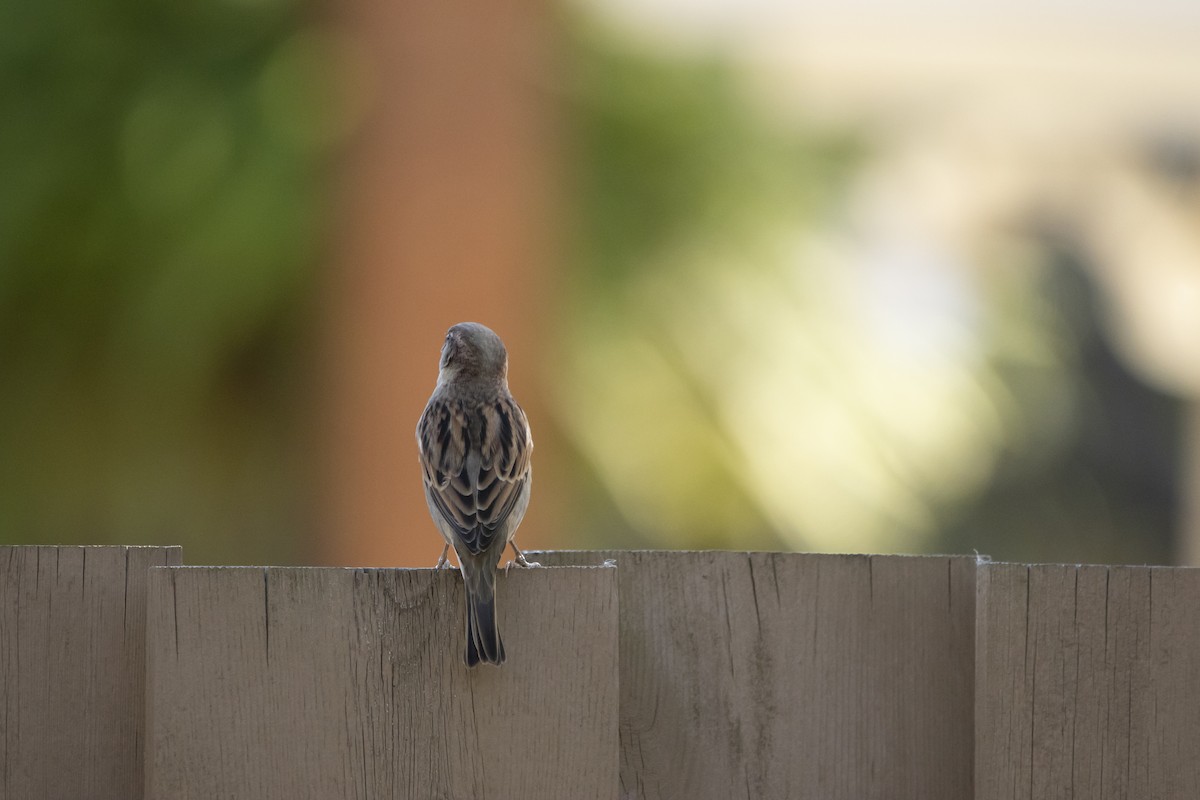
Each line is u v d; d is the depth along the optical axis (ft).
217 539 41.83
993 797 20.67
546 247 39.40
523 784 20.48
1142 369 67.00
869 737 21.21
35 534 41.91
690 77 44.11
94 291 40.65
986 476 54.80
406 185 37.04
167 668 20.17
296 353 40.19
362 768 20.31
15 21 40.01
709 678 21.25
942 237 59.00
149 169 39.45
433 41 37.09
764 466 41.98
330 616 20.44
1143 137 72.38
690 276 42.78
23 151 40.09
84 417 41.39
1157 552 66.03
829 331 43.73
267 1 39.32
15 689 20.77
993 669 20.81
